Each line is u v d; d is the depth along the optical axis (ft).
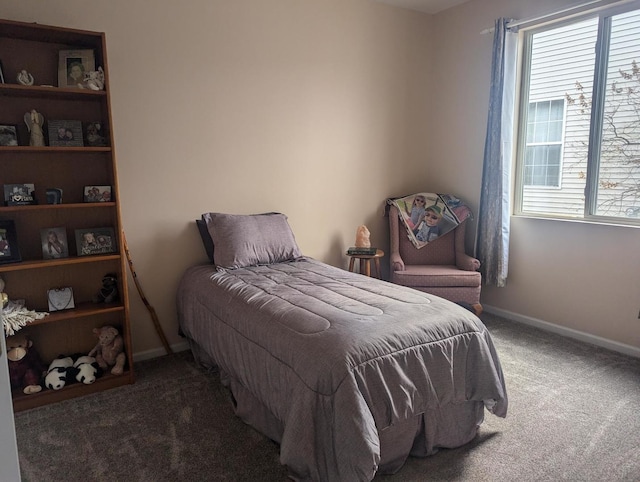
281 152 11.34
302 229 11.98
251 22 10.48
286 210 11.64
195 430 7.09
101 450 6.61
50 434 7.04
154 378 8.93
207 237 10.09
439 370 6.07
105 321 9.33
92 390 8.36
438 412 6.34
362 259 12.16
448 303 7.03
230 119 10.50
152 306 9.98
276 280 8.64
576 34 10.48
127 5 9.02
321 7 11.45
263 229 10.22
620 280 9.84
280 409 6.08
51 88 7.58
